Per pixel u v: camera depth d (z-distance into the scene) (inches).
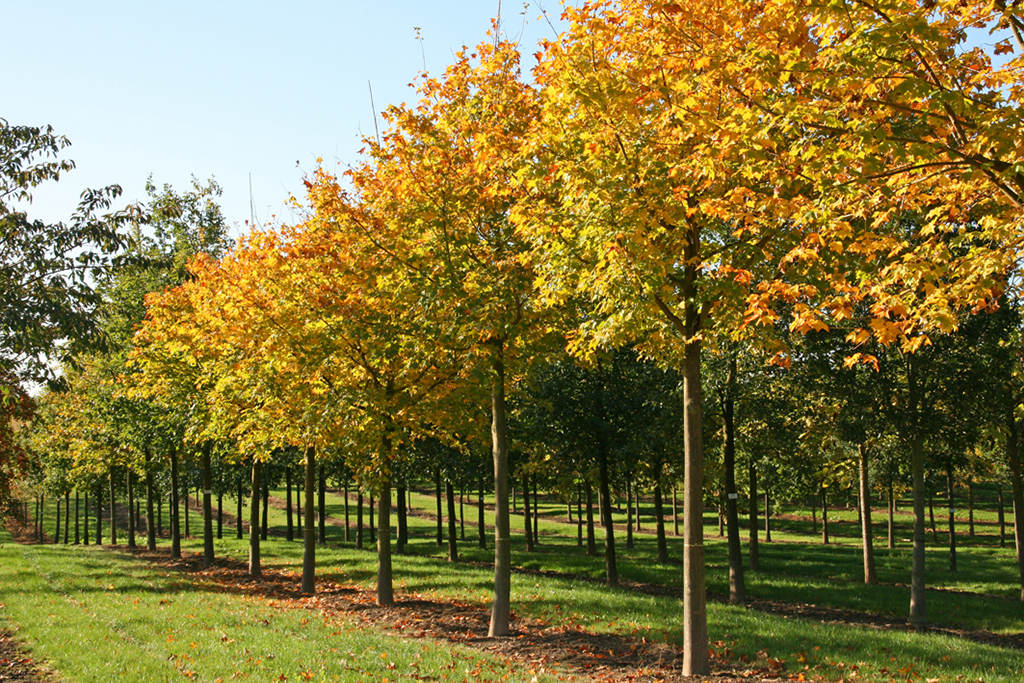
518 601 625.6
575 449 815.7
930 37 245.6
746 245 346.9
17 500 1652.3
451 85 494.9
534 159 400.5
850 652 431.2
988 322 589.0
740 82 294.4
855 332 274.8
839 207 279.3
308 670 362.9
